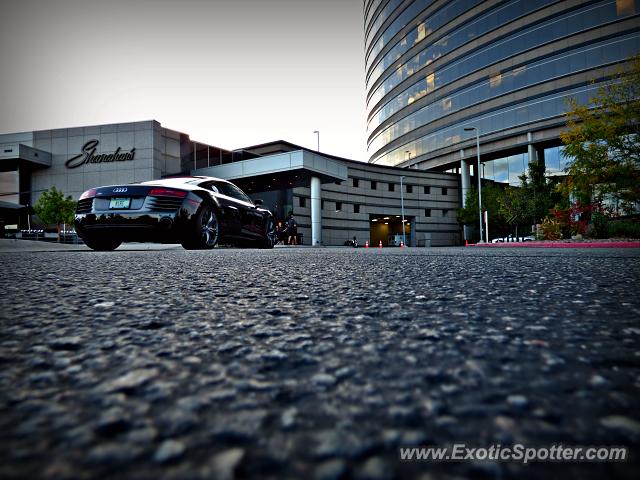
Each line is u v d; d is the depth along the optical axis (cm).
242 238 781
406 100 4578
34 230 2697
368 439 40
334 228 3850
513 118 3431
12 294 146
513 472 35
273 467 35
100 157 2709
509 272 229
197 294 150
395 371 63
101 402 50
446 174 4406
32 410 47
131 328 94
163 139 2742
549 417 45
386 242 4722
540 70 3272
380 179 4178
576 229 1589
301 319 105
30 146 2805
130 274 221
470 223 3900
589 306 120
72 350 75
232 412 47
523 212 2623
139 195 564
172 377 60
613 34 2941
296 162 2319
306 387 56
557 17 3200
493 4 3588
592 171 1497
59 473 33
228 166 2533
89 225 570
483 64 3662
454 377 60
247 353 73
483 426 43
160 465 35
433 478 33
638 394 52
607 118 1497
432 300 134
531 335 85
